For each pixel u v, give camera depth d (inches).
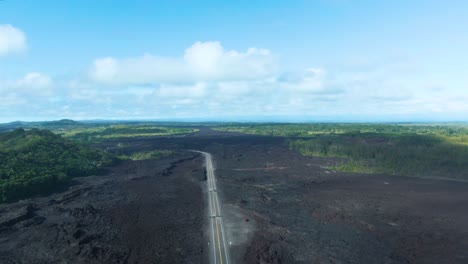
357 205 4500.5
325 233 3511.3
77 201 4731.8
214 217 3991.1
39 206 4409.5
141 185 5757.9
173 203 4640.8
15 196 4709.6
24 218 3924.7
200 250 3085.6
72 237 3341.5
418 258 2957.7
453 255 3011.8
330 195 5032.0
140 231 3582.7
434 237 3410.4
